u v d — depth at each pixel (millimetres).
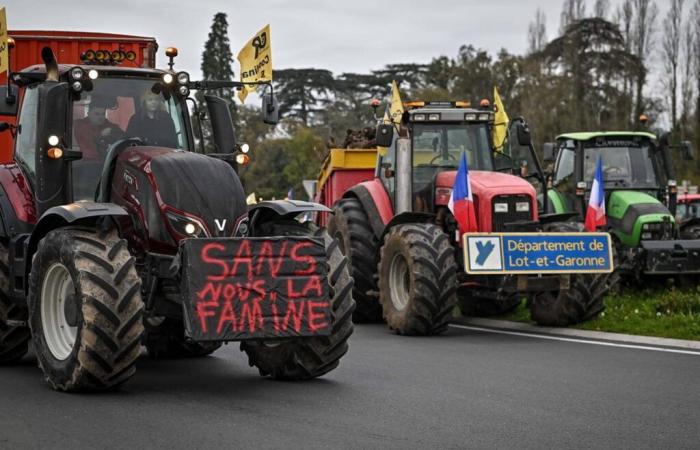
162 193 7418
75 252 6973
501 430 5984
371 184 13547
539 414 6477
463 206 11664
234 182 7648
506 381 7812
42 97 7945
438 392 7293
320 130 52344
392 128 12633
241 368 8578
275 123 8742
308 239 7113
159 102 8406
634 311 12219
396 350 9891
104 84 8250
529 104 40156
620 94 42500
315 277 7090
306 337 7039
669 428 6082
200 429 5949
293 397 7070
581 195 15133
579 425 6145
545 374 8188
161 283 7535
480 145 13086
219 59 43312
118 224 7461
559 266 11469
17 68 12594
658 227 14594
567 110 40156
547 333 11547
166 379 7914
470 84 47156
